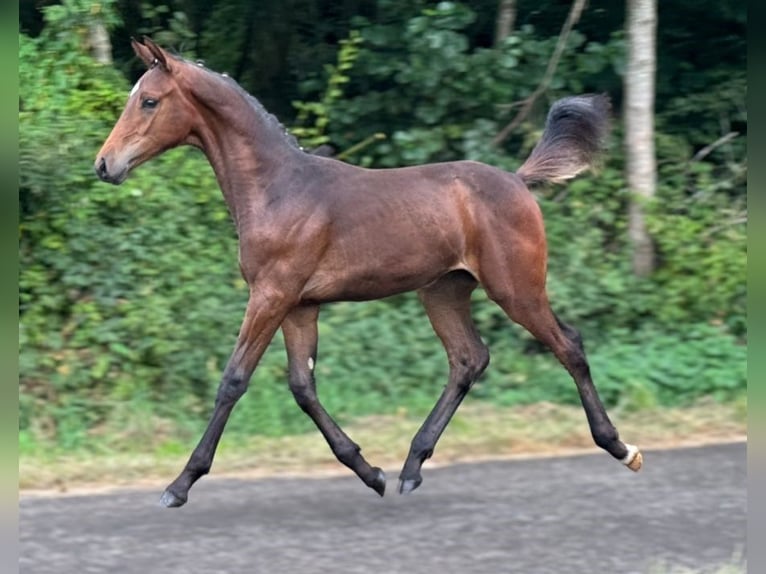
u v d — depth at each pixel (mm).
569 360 6070
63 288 8219
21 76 8945
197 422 7766
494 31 10727
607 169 9672
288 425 7793
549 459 7074
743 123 10703
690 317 9156
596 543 5301
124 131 5637
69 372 7848
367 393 8188
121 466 6785
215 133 5770
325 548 5258
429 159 9836
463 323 6289
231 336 8227
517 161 9906
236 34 10789
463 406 8227
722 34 10875
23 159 8172
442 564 5020
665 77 10852
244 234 5742
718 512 5793
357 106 10055
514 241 5949
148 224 8578
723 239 9438
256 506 5992
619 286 8977
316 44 10789
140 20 10586
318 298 5809
